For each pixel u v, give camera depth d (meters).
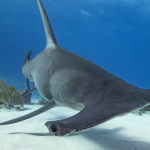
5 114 5.36
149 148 2.52
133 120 5.20
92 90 2.16
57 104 3.02
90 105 1.83
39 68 3.31
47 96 3.15
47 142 2.57
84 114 1.52
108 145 2.55
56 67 2.88
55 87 2.71
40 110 2.92
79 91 2.26
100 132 3.47
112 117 1.47
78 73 2.51
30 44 109.75
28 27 97.44
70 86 2.40
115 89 2.05
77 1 73.12
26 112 5.95
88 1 73.44
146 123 4.84
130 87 2.12
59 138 2.77
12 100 7.29
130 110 1.60
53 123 1.26
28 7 75.44
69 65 2.74
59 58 2.99
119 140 2.85
